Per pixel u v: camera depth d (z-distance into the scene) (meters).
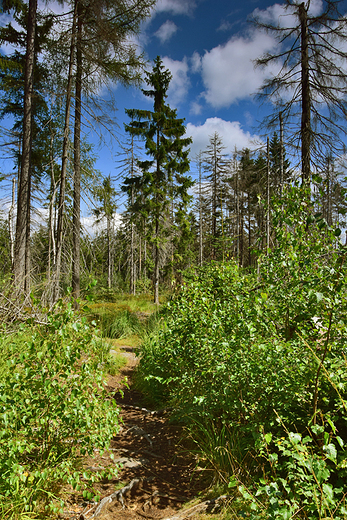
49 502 2.21
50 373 2.22
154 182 17.56
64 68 8.79
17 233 8.02
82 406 2.31
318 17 8.21
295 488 1.87
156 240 17.31
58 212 7.91
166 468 2.96
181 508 2.36
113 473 2.50
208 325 3.17
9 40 10.60
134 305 15.64
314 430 1.73
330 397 2.57
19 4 9.16
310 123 8.84
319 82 8.58
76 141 8.74
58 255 7.57
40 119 11.06
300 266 2.63
